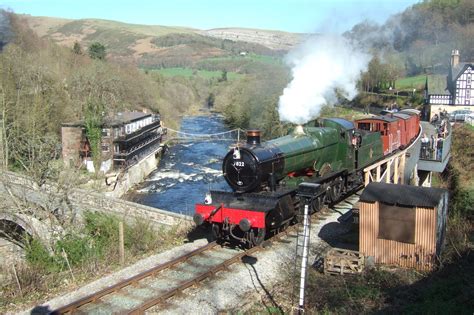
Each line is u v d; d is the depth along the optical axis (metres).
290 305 10.62
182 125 76.38
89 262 13.73
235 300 10.85
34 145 24.11
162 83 89.62
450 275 11.90
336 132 19.00
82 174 35.59
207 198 14.47
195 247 14.45
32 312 10.48
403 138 27.88
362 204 13.24
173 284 11.48
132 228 16.83
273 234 15.46
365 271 12.45
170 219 20.16
